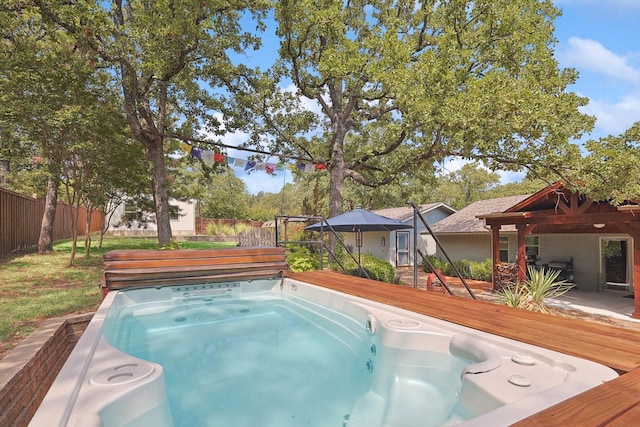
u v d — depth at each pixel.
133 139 11.28
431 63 9.59
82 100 8.34
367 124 15.66
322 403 2.90
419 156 11.13
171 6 8.59
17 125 8.16
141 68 8.92
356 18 13.77
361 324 4.13
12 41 8.39
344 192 25.45
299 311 5.70
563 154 7.54
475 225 14.02
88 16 7.98
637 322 7.30
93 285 7.21
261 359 3.93
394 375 3.16
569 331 2.93
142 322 5.17
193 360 3.88
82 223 21.56
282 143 13.93
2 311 5.12
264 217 35.28
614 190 6.81
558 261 11.55
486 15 9.80
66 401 1.83
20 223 12.42
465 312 3.70
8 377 2.67
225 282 6.24
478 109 7.64
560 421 1.49
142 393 2.13
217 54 10.15
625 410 1.58
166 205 10.58
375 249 18.69
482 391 2.01
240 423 2.60
